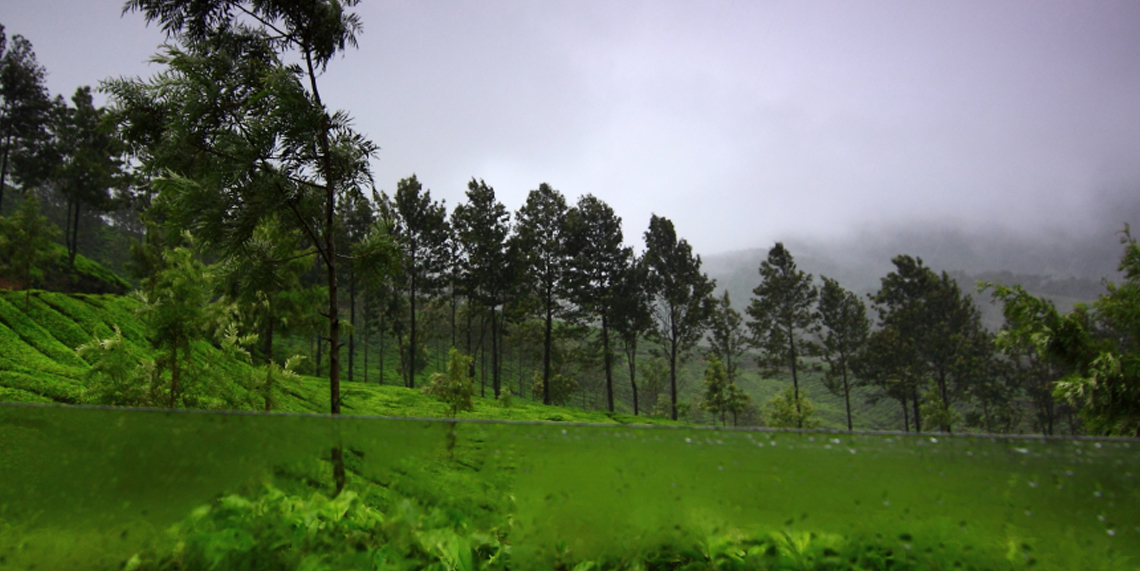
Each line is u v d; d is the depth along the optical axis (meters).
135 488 2.25
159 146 6.52
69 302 18.09
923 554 2.15
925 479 2.21
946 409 49.97
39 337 14.37
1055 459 2.17
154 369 7.73
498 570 2.30
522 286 47.81
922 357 58.38
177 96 6.43
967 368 55.12
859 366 54.88
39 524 2.20
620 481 2.29
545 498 2.29
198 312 8.15
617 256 49.78
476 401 28.97
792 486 2.25
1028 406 64.94
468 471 2.34
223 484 2.31
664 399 52.59
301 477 2.37
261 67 6.81
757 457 2.28
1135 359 10.21
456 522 2.33
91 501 2.23
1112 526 2.08
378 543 2.33
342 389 24.38
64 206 62.88
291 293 13.78
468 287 45.97
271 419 2.30
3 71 41.44
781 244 54.47
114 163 40.38
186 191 6.18
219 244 6.51
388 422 2.34
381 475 2.38
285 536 2.28
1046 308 11.20
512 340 49.91
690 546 2.25
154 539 2.23
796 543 2.21
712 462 2.29
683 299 50.66
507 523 2.33
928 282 60.00
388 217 7.66
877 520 2.20
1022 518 2.14
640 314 48.59
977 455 2.21
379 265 7.38
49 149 41.88
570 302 49.31
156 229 26.55
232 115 6.68
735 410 42.16
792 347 53.50
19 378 9.84
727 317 54.16
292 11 7.08
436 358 66.94
